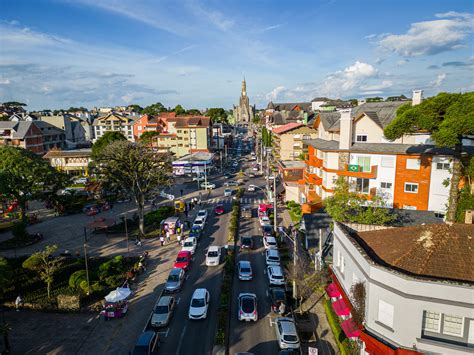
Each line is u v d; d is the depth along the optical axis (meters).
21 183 52.31
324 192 50.31
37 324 29.44
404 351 18.12
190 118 123.94
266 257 40.94
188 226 55.41
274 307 30.70
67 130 135.12
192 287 35.62
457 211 36.69
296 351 24.77
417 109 32.62
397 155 44.12
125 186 51.94
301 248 43.31
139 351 24.14
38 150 109.62
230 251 42.78
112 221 52.66
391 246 22.38
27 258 41.78
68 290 34.66
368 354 21.62
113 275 37.66
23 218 55.06
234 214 59.03
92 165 72.38
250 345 26.28
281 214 60.94
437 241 20.91
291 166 77.62
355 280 23.20
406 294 18.17
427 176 42.94
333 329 27.55
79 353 25.61
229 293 33.41
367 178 45.97
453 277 18.58
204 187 84.56
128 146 51.59
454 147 34.28
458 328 17.78
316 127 65.56
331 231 40.09
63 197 66.25
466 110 28.91
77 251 45.75
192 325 29.00
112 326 29.06
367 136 48.34
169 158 57.59
